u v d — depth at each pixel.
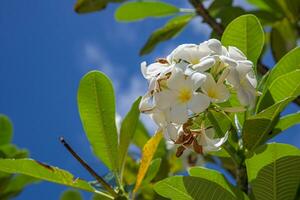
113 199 1.52
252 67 1.39
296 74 1.41
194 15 2.32
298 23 2.26
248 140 1.44
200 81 1.34
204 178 1.43
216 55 1.38
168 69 1.37
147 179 1.63
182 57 1.39
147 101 1.39
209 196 1.44
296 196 1.45
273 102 1.45
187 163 2.11
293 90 1.44
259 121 1.42
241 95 1.36
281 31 2.18
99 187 1.56
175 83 1.36
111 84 1.56
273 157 1.41
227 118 1.46
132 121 1.58
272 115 1.41
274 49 2.17
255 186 1.45
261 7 2.41
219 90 1.37
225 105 1.47
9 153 2.12
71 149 1.45
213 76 1.38
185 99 1.36
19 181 2.18
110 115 1.57
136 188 1.54
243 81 1.38
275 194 1.45
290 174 1.43
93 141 1.57
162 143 2.12
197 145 1.39
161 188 1.45
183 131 1.39
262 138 1.45
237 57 1.40
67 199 2.23
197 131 1.40
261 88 1.50
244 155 1.48
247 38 1.51
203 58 1.38
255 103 1.48
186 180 1.44
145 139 2.29
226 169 2.01
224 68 1.38
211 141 1.40
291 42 2.18
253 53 1.50
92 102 1.56
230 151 1.49
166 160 2.11
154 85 1.37
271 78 1.47
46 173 1.49
